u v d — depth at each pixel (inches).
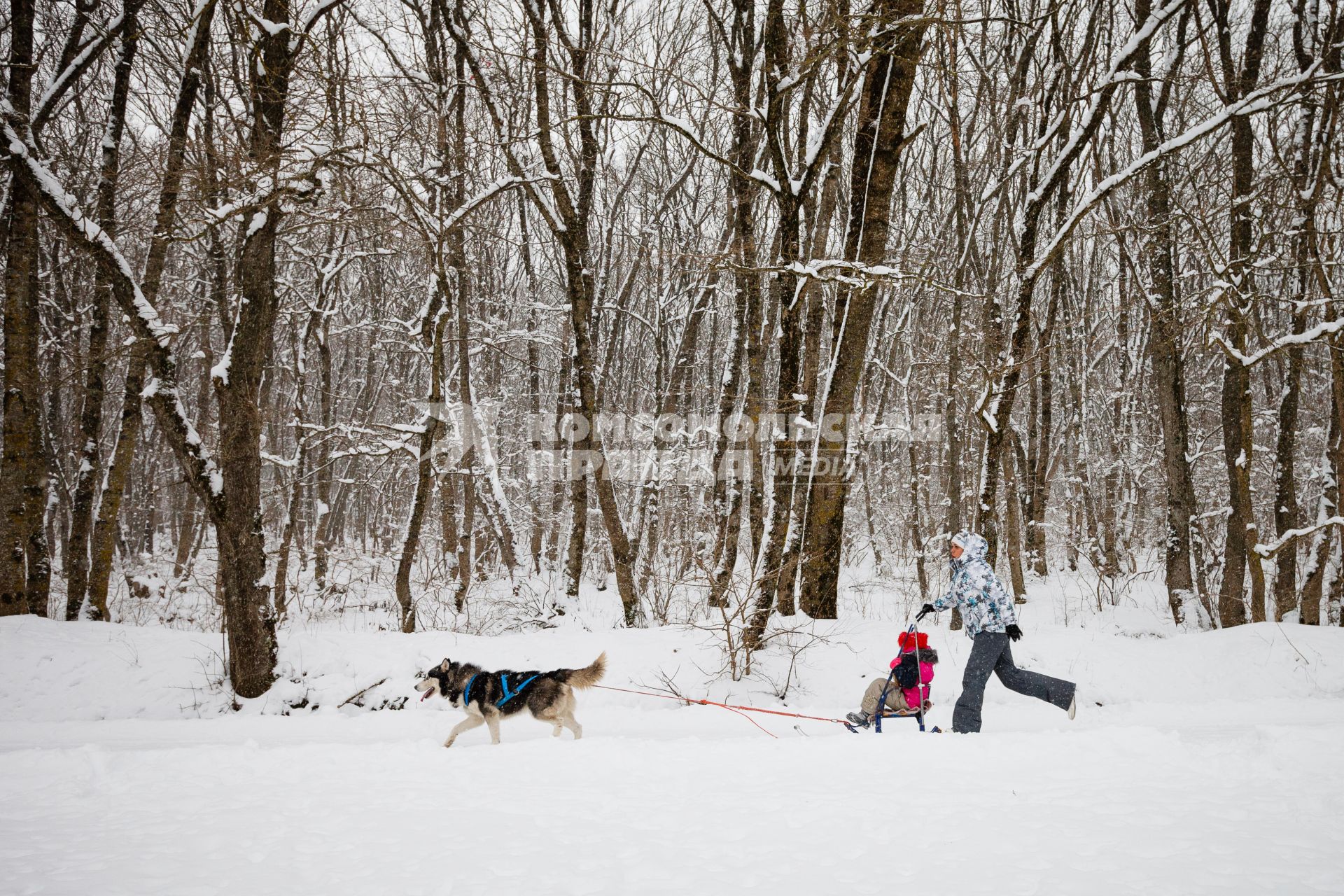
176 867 140.1
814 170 403.9
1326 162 435.5
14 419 446.0
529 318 847.7
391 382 975.0
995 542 443.2
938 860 130.7
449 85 547.2
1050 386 750.5
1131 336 872.3
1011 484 639.1
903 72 396.8
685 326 794.2
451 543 677.3
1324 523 411.2
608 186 885.8
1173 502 512.7
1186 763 195.0
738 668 374.6
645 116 383.2
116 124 488.7
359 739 309.1
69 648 385.4
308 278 824.9
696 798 178.2
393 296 930.1
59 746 293.0
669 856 138.9
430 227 464.8
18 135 374.0
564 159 694.5
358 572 874.1
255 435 370.3
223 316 583.5
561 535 842.8
